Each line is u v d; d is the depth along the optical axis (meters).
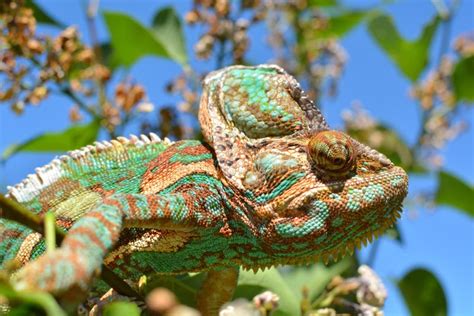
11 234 0.46
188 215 0.43
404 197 0.45
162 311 0.35
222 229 0.45
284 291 0.49
